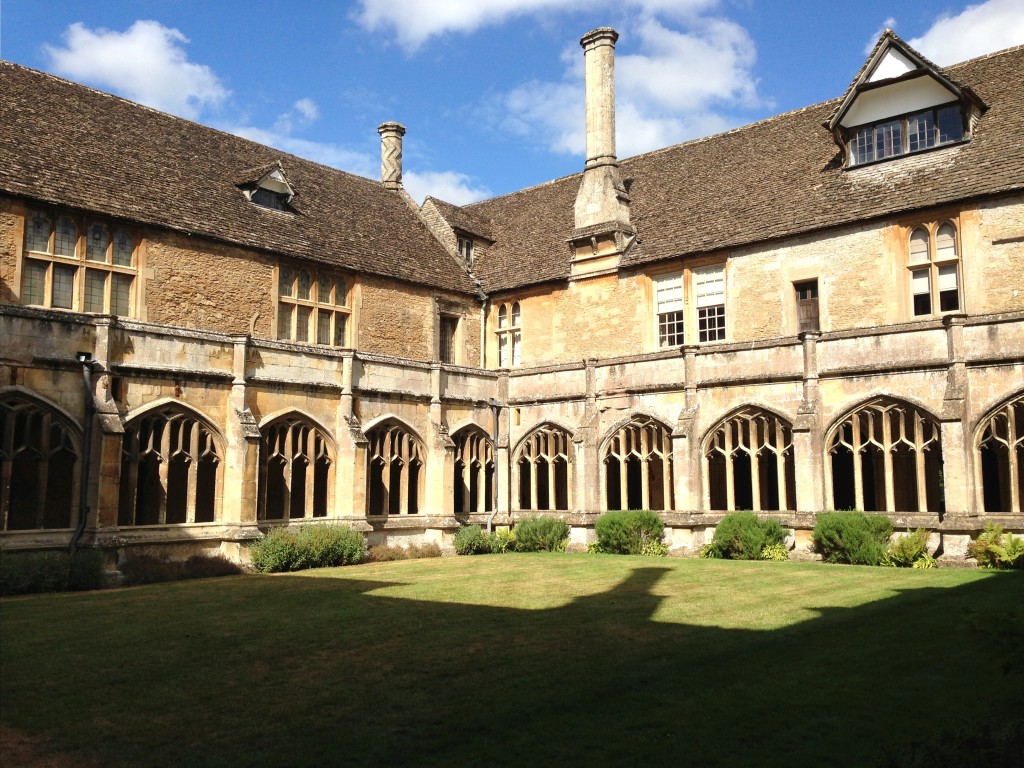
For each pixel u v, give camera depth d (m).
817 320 20.84
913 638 9.23
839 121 21.50
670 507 22.61
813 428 18.08
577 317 25.33
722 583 13.86
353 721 6.52
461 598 12.55
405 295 25.22
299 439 19.16
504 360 27.28
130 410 16.16
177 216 19.73
